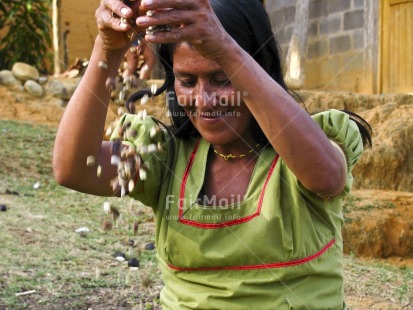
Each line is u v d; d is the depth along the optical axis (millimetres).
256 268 2133
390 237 10023
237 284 2131
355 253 9750
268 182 2127
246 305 2145
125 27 1904
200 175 2211
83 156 2184
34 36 16422
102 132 2182
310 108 13375
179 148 2291
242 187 2191
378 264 8727
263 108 1902
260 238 2104
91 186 2258
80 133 2150
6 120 12844
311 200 2135
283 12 16938
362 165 11898
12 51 16500
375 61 15188
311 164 1952
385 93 15156
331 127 2180
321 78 16266
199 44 1831
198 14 1799
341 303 2256
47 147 11344
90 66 2115
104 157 2260
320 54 16312
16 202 8398
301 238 2115
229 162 2217
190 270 2209
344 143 2180
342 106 13516
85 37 18219
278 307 2123
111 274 5836
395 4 14992
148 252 6676
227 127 2105
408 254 10016
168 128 2338
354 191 11242
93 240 6945
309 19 16547
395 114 12953
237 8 2146
